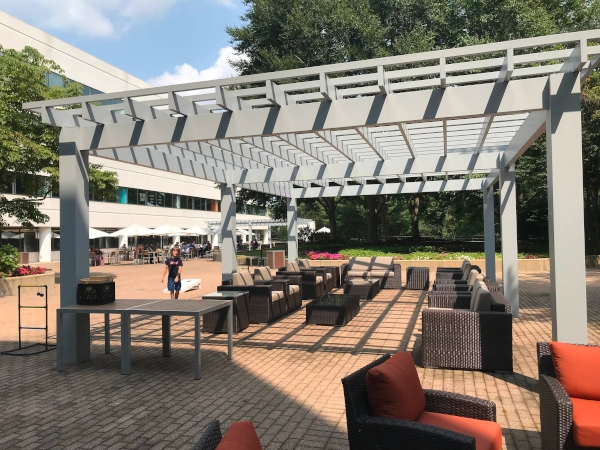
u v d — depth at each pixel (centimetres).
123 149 823
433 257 2144
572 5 2416
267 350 729
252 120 621
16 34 2753
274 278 1227
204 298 859
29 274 1616
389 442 276
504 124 816
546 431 346
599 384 355
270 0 2453
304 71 562
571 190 512
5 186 1680
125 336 602
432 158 1130
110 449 391
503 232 976
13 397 521
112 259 3059
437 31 2491
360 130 757
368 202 2928
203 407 484
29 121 1547
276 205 3259
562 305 510
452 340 595
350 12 2306
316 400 501
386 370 306
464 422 315
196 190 4728
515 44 498
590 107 1950
